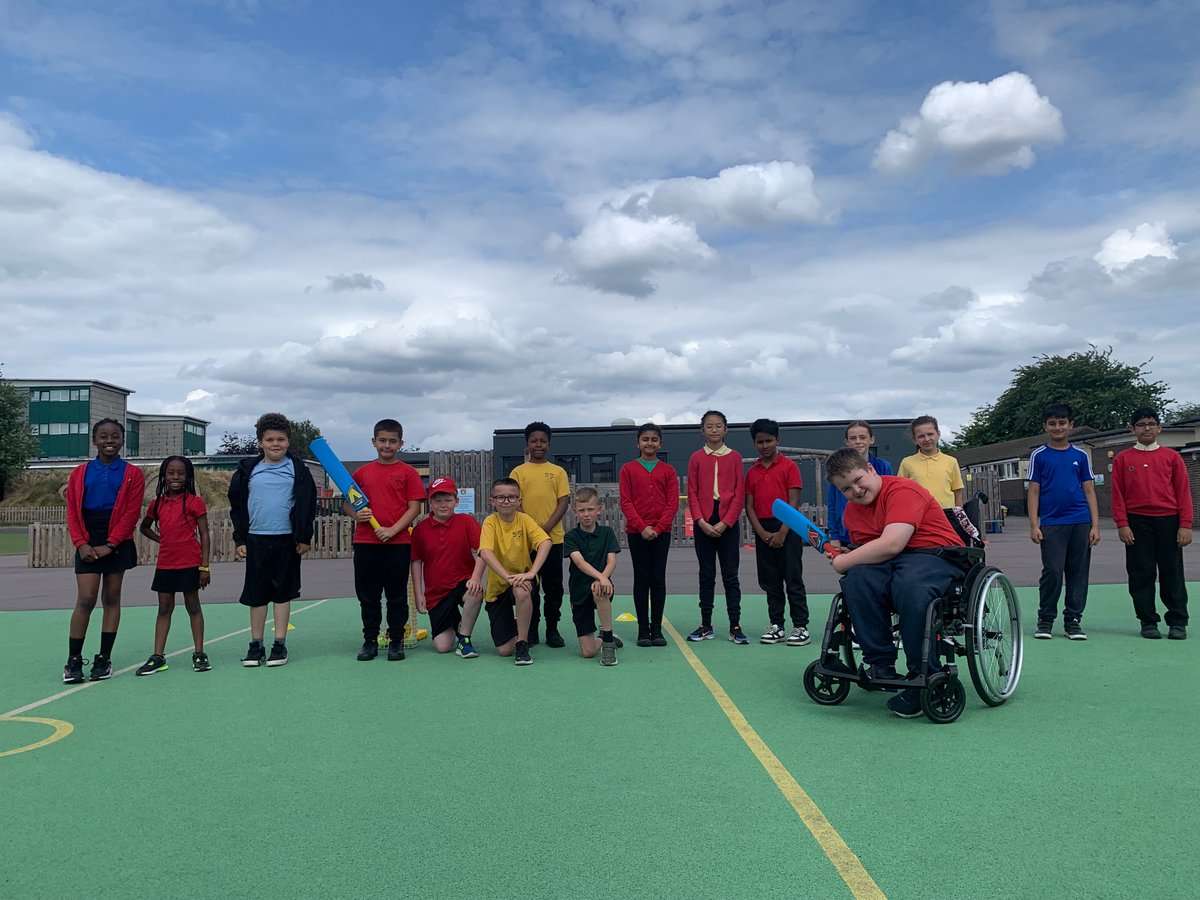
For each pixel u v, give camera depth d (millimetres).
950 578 4609
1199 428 31578
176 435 78438
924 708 4379
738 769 3723
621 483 7105
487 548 6445
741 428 34344
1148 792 3371
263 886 2633
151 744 4262
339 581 13422
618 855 2822
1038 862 2729
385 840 2982
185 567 6172
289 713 4883
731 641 7203
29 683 5879
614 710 4836
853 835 2965
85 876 2730
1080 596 6980
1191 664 5922
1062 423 7000
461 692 5371
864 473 4828
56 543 18594
